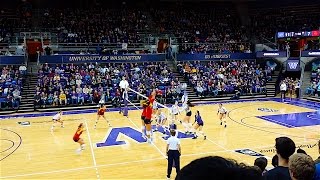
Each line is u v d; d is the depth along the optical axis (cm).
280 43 3509
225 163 119
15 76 2538
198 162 119
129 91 2553
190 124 1791
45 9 3619
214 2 4216
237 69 3114
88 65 2848
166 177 1075
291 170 256
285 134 1662
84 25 3444
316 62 3106
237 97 2816
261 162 544
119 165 1203
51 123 1952
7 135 1666
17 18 3400
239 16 4091
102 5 3984
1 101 2280
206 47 3406
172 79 2845
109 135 1648
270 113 2236
